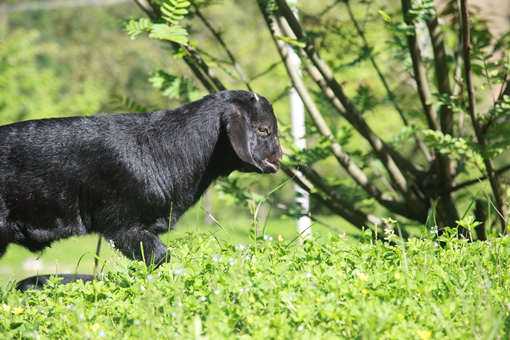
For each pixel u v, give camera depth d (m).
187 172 15.41
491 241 13.68
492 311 10.37
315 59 19.31
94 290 12.70
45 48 44.31
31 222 14.91
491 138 18.44
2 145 14.75
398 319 10.44
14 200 14.72
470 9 21.48
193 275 12.39
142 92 42.66
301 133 26.50
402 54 21.42
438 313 10.52
